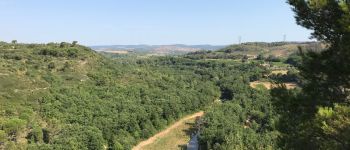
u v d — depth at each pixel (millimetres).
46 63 104375
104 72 111500
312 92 17703
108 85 98875
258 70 142250
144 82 114500
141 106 91438
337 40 16922
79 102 80125
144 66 164875
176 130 94125
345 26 15422
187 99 107000
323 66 17562
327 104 16812
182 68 177375
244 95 105750
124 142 75812
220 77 146500
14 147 55594
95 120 75312
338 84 17422
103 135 73750
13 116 64500
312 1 16984
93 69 111688
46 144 59562
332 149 14695
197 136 86375
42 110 71250
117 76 112688
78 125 69625
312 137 16516
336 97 17141
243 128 75062
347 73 16812
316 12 17469
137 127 84375
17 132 60312
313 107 17250
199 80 142750
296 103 17766
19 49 117188
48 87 84625
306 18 18031
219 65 171000
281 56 184125
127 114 83812
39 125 65125
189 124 98438
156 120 91875
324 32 17688
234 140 64688
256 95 103875
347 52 15930
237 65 162000
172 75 142000
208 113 90000
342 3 15609
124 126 80438
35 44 131250
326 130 14141
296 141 17234
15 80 82250
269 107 87188
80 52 120625
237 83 126375
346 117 13969
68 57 115875
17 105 70438
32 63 101625
